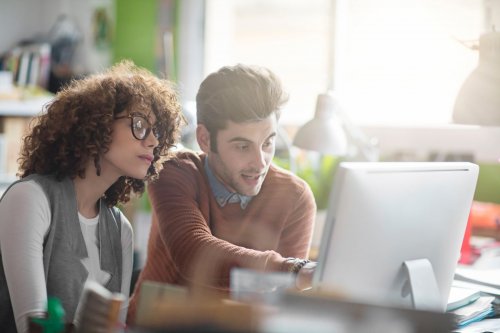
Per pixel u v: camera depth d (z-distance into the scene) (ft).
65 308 4.62
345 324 2.87
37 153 4.80
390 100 10.41
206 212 5.65
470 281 5.90
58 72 12.71
